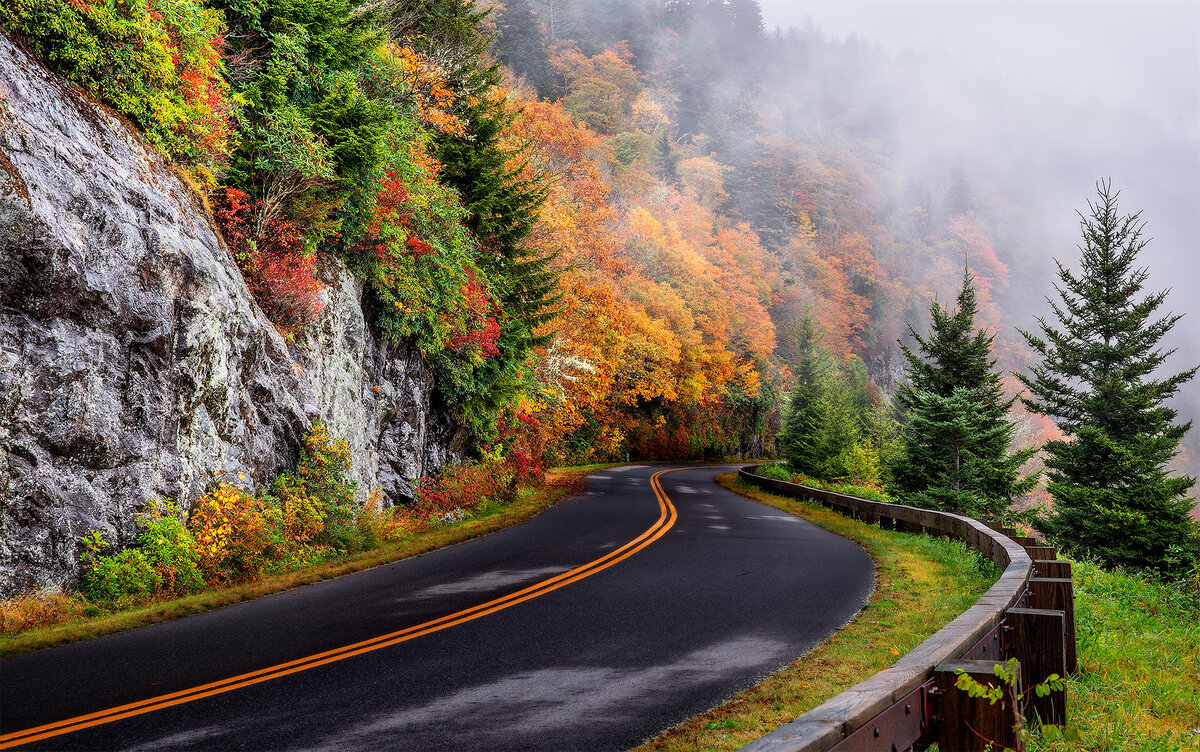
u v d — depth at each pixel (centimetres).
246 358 1369
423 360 2183
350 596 1013
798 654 714
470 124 2642
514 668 662
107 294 1080
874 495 3231
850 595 1010
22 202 969
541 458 3628
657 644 747
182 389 1201
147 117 1269
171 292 1189
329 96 1625
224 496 1209
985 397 2844
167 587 1057
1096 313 2748
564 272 3919
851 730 278
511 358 2553
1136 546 2405
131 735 494
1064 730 516
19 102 1023
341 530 1423
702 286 6988
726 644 748
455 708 555
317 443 1512
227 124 1436
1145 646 818
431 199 2033
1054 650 524
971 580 1132
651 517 2020
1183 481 2433
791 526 1895
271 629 820
